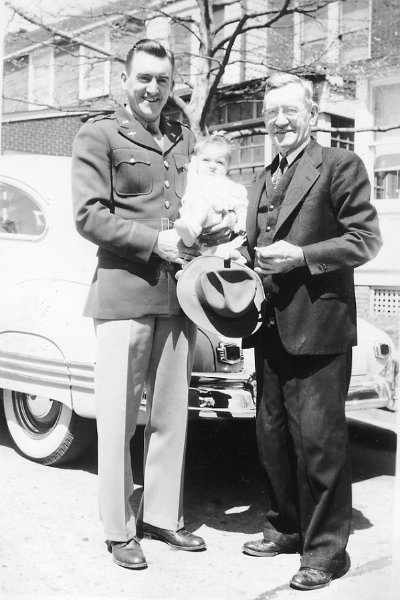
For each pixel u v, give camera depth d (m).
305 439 2.70
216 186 2.98
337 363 2.71
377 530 3.24
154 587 2.60
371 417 5.48
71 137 16.92
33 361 3.77
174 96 8.40
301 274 2.70
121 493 2.82
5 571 2.69
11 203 4.30
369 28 10.53
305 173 2.72
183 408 2.98
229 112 12.96
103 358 2.86
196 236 2.77
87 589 2.56
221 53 11.84
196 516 3.39
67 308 3.70
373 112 10.67
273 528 2.96
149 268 2.83
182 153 3.04
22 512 3.29
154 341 2.95
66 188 4.24
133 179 2.84
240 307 2.66
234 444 4.66
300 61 10.45
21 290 3.95
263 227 2.87
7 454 4.19
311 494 2.75
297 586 2.59
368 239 2.64
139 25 10.77
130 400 2.86
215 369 3.46
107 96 11.72
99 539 3.04
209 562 2.85
